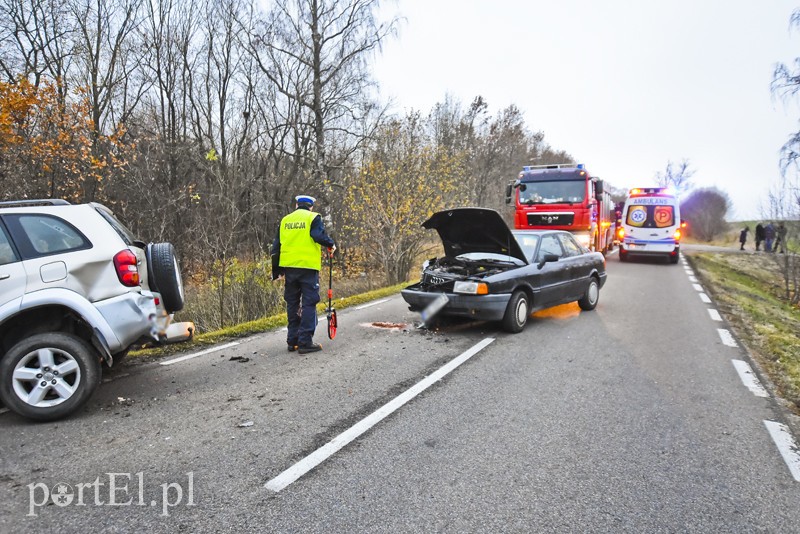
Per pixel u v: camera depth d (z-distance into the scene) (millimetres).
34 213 4047
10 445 3533
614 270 15680
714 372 5352
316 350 6098
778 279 17000
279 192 18859
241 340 6723
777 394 4723
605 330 7340
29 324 4125
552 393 4664
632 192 18250
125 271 4188
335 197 15875
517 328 7082
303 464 3285
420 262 15430
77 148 10648
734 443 3656
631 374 5250
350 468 3238
